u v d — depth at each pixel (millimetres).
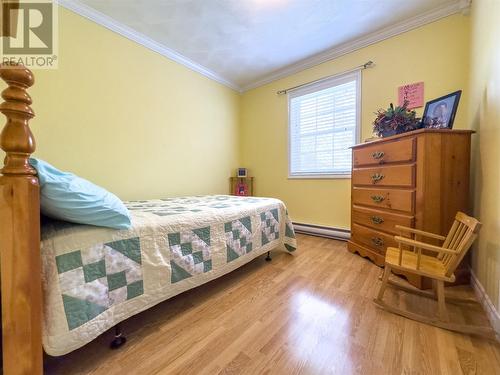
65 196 864
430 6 2029
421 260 1364
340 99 2781
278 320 1254
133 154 2416
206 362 970
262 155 3598
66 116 1932
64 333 844
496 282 1183
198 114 3117
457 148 1596
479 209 1529
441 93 2092
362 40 2486
